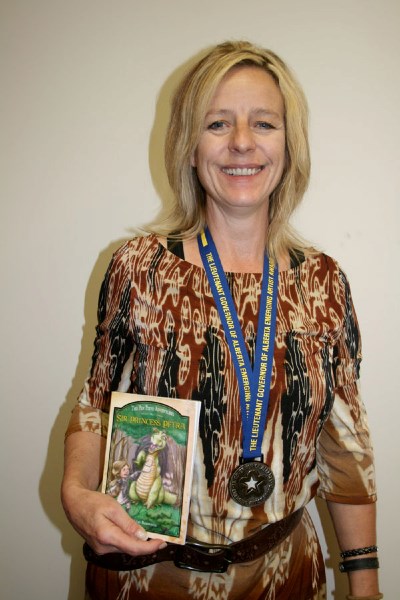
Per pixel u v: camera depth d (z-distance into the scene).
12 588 1.59
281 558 1.03
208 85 0.98
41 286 1.51
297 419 1.01
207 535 0.97
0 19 1.42
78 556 1.58
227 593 0.98
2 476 1.56
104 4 1.43
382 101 1.46
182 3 1.43
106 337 1.06
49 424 1.55
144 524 0.92
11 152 1.47
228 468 0.97
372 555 1.15
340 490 1.14
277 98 1.02
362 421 1.15
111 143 1.47
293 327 1.04
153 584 0.99
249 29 1.44
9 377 1.54
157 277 1.03
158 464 0.92
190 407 0.91
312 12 1.44
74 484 0.96
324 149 1.47
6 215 1.49
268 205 1.14
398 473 1.57
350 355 1.13
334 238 1.50
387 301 1.53
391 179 1.48
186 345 0.99
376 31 1.44
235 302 1.03
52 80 1.45
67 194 1.49
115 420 0.95
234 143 0.96
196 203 1.14
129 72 1.45
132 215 1.49
